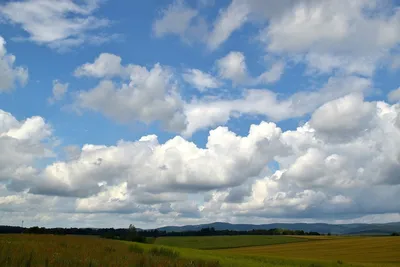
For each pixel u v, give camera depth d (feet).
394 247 347.36
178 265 72.64
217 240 507.30
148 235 603.67
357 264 193.67
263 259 192.85
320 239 504.02
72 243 129.49
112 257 81.05
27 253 73.00
